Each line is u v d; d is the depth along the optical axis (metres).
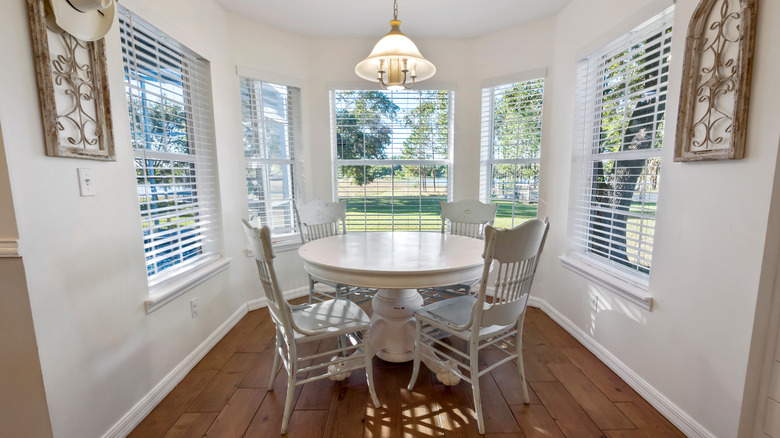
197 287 2.03
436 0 2.32
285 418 1.44
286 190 3.00
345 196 3.15
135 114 1.68
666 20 1.64
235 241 2.55
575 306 2.29
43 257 1.10
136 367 1.51
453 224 2.74
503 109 2.90
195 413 1.57
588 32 2.17
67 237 1.19
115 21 1.44
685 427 1.42
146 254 1.66
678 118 1.44
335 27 2.74
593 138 2.27
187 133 2.13
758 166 1.13
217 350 2.14
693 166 1.40
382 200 3.17
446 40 2.95
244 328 2.45
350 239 2.26
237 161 2.57
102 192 1.35
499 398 1.66
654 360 1.60
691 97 1.39
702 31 1.34
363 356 1.61
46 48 1.08
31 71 1.06
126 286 1.47
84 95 1.25
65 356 1.17
